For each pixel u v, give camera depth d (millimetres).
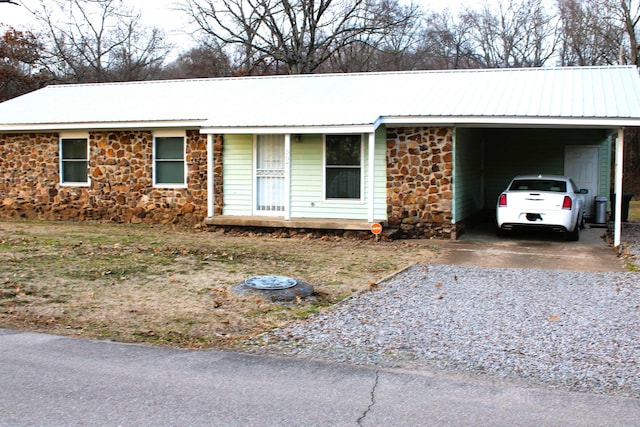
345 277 9594
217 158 16047
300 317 7156
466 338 6273
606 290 8523
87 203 17484
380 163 14664
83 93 19734
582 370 5324
